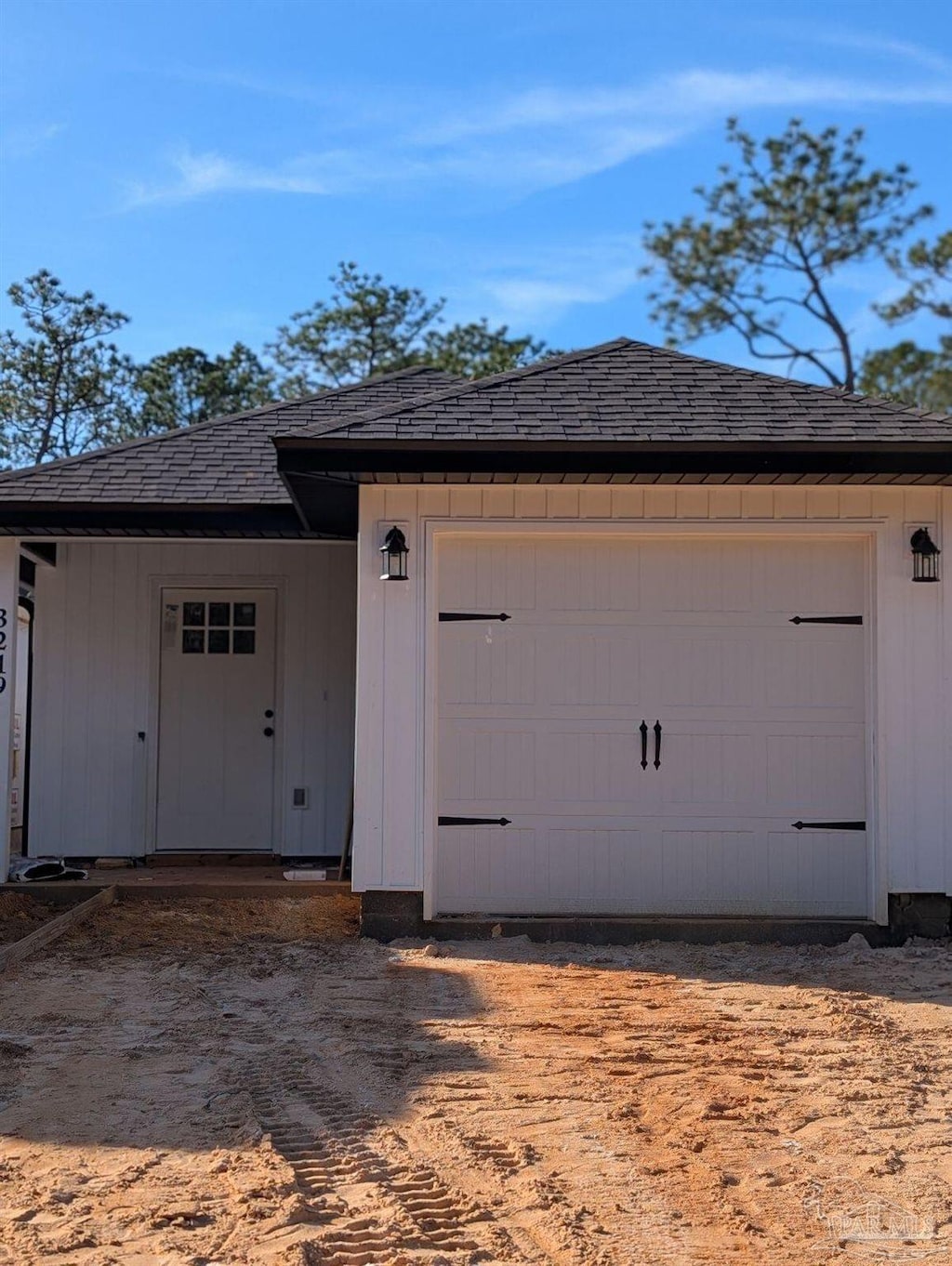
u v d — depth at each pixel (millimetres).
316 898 10234
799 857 9156
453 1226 4332
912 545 9000
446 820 9133
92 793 12227
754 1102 5574
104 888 10250
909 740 8984
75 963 8180
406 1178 4711
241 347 30312
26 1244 4137
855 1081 5879
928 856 8930
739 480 8844
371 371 30266
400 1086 5734
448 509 9047
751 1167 4867
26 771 12703
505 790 9164
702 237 27172
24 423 26797
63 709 12258
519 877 9133
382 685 8945
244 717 12484
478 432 8539
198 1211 4387
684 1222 4375
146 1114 5352
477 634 9203
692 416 8906
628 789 9180
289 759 12406
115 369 27500
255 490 10648
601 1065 6059
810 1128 5281
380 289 30375
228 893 10398
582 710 9211
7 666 10500
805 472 8570
